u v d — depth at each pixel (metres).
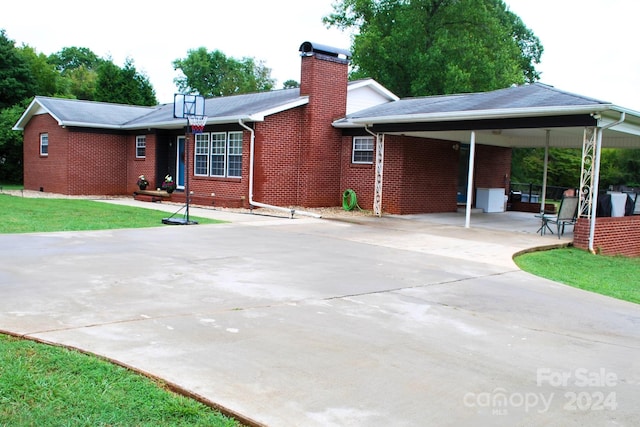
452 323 6.05
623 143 18.98
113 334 5.05
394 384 4.27
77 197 22.48
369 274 8.43
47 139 24.62
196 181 20.53
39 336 4.87
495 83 34.97
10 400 3.62
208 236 11.68
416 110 16.20
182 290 6.88
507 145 21.91
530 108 12.75
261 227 13.56
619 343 5.70
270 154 18.19
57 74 44.88
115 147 24.27
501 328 5.98
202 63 61.38
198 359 4.54
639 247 14.82
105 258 8.73
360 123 17.05
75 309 5.82
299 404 3.81
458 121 14.74
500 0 42.56
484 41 36.78
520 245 12.12
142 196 21.47
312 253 10.07
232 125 18.67
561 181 37.06
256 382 4.14
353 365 4.61
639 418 3.90
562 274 9.83
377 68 37.00
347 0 41.03
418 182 18.30
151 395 3.78
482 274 8.88
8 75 34.22
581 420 3.82
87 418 3.43
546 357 5.11
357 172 18.86
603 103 11.85
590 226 12.86
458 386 4.30
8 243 9.81
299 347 4.98
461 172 21.77
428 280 8.21
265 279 7.73
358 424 3.57
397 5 37.53
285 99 19.48
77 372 4.07
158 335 5.09
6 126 31.03
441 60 34.50
